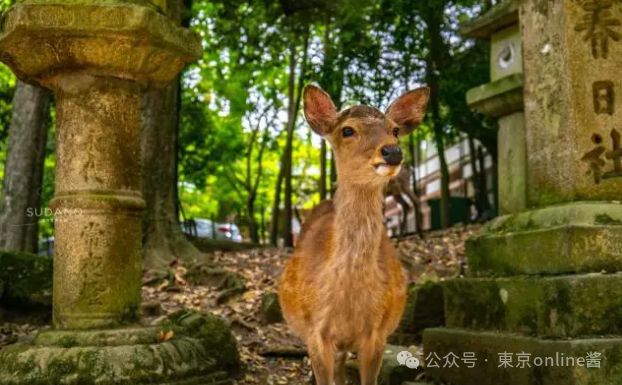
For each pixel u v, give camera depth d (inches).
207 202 393.4
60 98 69.1
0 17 67.8
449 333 79.5
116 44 65.4
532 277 71.1
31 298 106.3
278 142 362.0
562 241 68.7
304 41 233.6
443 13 215.9
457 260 148.0
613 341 63.2
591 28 73.6
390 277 63.0
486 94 90.9
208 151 315.6
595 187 72.6
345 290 60.1
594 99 73.3
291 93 283.1
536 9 78.4
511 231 77.8
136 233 69.9
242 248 195.2
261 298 121.3
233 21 215.9
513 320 71.9
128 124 69.6
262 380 86.0
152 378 63.0
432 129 278.7
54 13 62.9
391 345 93.9
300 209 405.4
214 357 84.7
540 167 77.5
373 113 61.8
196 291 126.6
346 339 62.6
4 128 226.1
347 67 208.5
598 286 65.6
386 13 209.0
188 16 178.7
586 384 62.0
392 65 216.2
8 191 152.4
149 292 125.0
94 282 66.6
